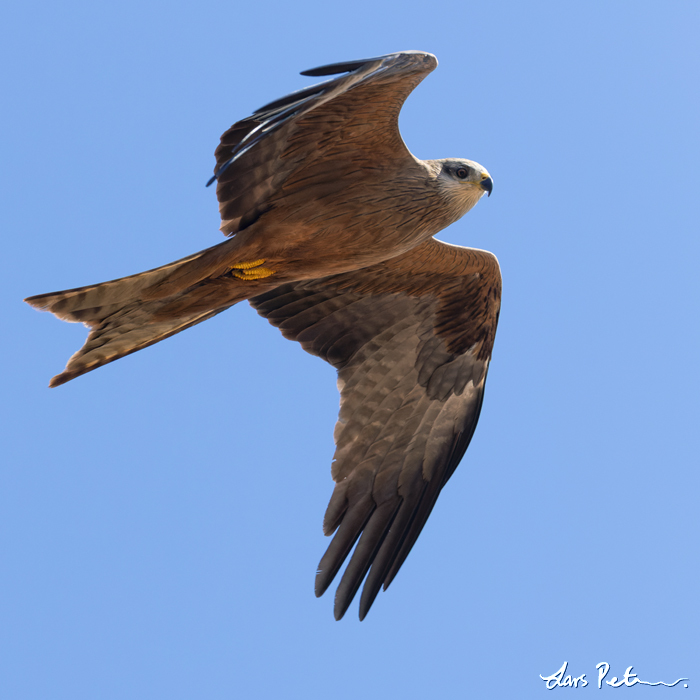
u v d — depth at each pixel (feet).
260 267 39.04
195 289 38.42
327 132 36.50
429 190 39.27
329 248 39.29
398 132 37.24
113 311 37.09
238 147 35.53
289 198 37.88
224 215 37.65
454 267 45.39
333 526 45.57
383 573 45.32
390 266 45.32
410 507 46.65
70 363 38.04
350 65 32.30
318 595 44.45
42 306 35.81
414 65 33.68
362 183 38.42
